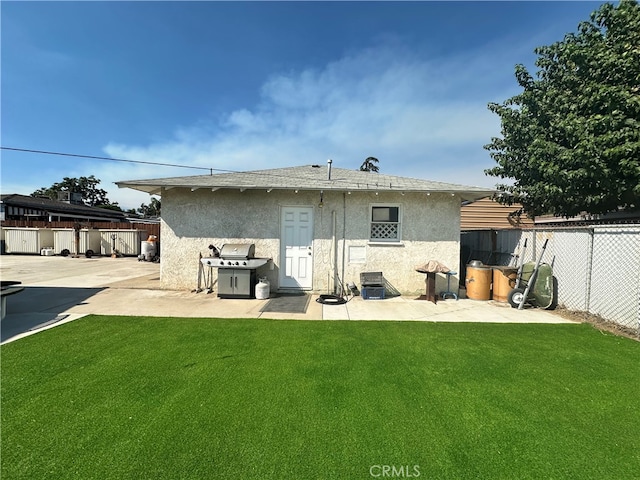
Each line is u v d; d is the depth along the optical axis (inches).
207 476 74.4
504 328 202.1
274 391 116.0
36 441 86.2
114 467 76.9
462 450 85.4
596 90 284.4
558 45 343.0
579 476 76.5
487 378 129.6
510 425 97.1
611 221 369.1
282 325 202.8
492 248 368.8
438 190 288.7
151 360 143.2
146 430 91.7
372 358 149.5
